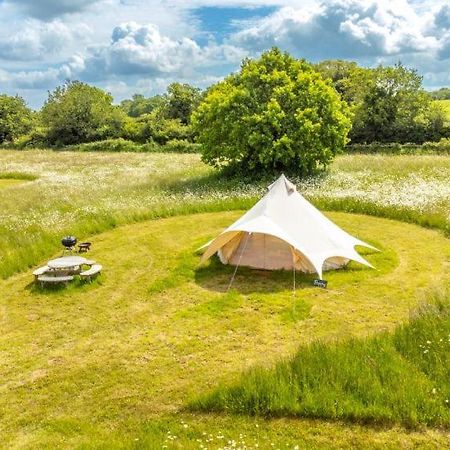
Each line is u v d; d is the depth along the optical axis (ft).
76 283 43.37
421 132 155.63
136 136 194.39
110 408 26.66
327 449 22.70
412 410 24.00
